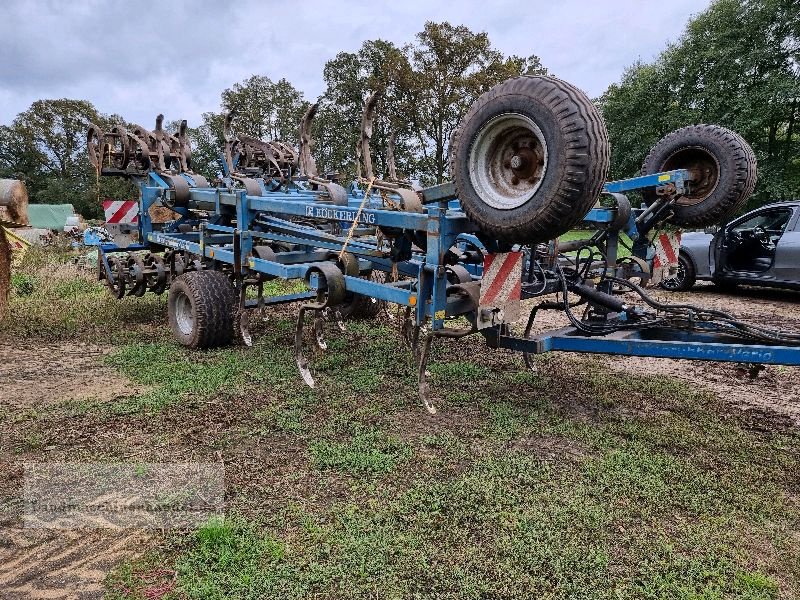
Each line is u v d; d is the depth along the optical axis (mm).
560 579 2631
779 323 7895
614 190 5285
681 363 6121
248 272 5949
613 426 4355
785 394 5207
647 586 2605
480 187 3711
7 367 5496
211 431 4098
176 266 7375
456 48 29172
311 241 5559
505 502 3229
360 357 5844
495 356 6102
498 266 3957
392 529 2947
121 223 7789
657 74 28172
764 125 24766
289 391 4867
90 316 7469
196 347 5996
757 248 9828
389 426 4242
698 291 10688
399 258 4723
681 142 5488
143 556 2736
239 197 5848
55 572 2633
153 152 7473
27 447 3840
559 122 3260
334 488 3355
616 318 5031
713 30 26469
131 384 5031
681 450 3992
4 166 52375
